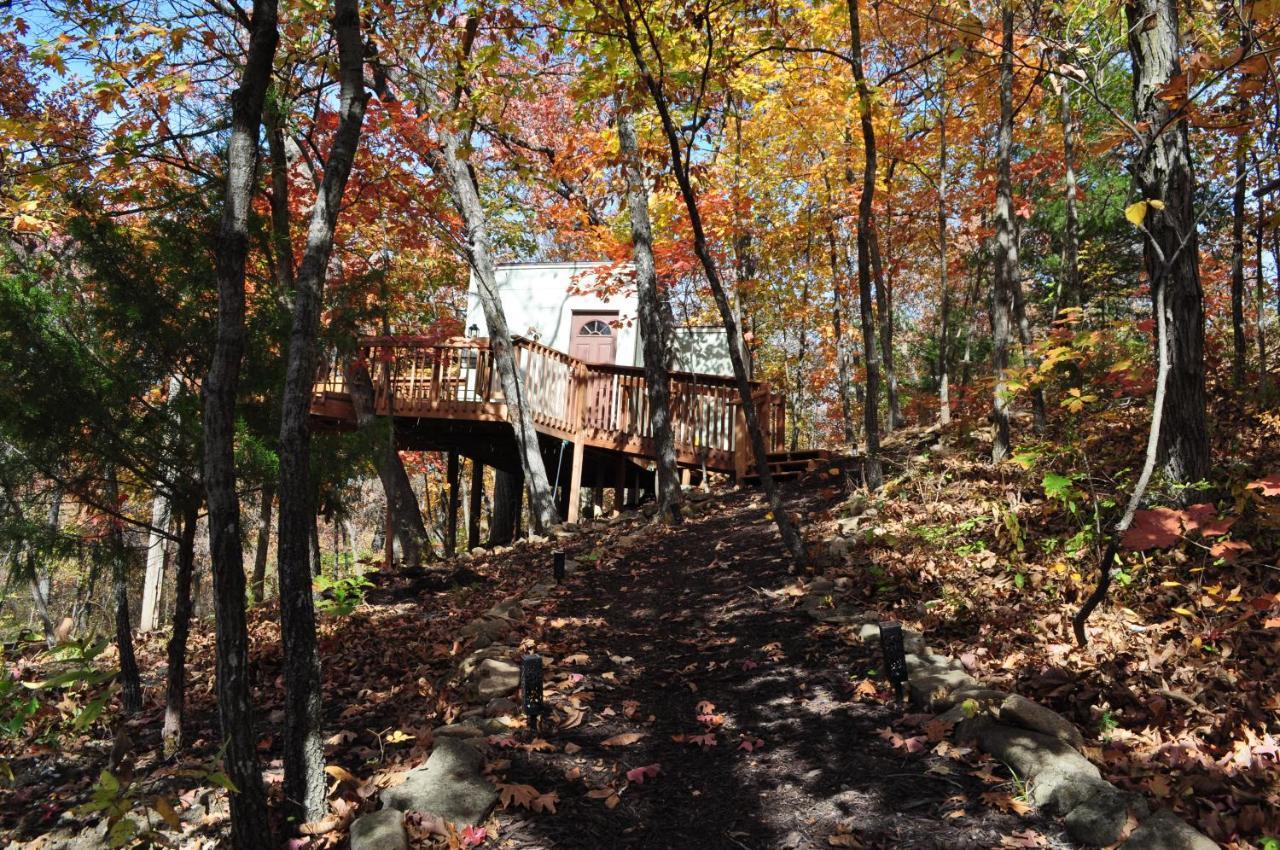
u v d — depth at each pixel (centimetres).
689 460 1396
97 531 599
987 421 1102
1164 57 537
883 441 1474
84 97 858
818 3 788
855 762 390
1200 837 285
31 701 527
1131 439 761
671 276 1700
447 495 2644
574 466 1365
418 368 1371
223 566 349
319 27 941
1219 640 444
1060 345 669
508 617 676
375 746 473
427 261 1556
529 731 443
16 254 561
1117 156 594
